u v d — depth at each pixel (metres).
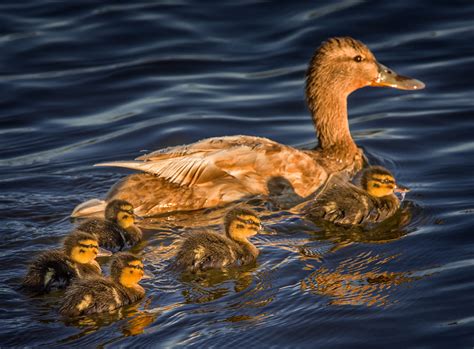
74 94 18.98
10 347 10.38
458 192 14.72
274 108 18.42
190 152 14.38
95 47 20.66
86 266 12.31
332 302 11.33
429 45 20.23
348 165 15.88
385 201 14.23
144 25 21.45
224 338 10.54
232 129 17.61
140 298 11.58
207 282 12.03
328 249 12.96
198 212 14.43
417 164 15.99
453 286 11.61
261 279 12.07
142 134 17.39
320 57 16.12
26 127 17.77
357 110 18.39
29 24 21.44
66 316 11.06
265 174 14.70
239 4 22.25
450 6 21.50
